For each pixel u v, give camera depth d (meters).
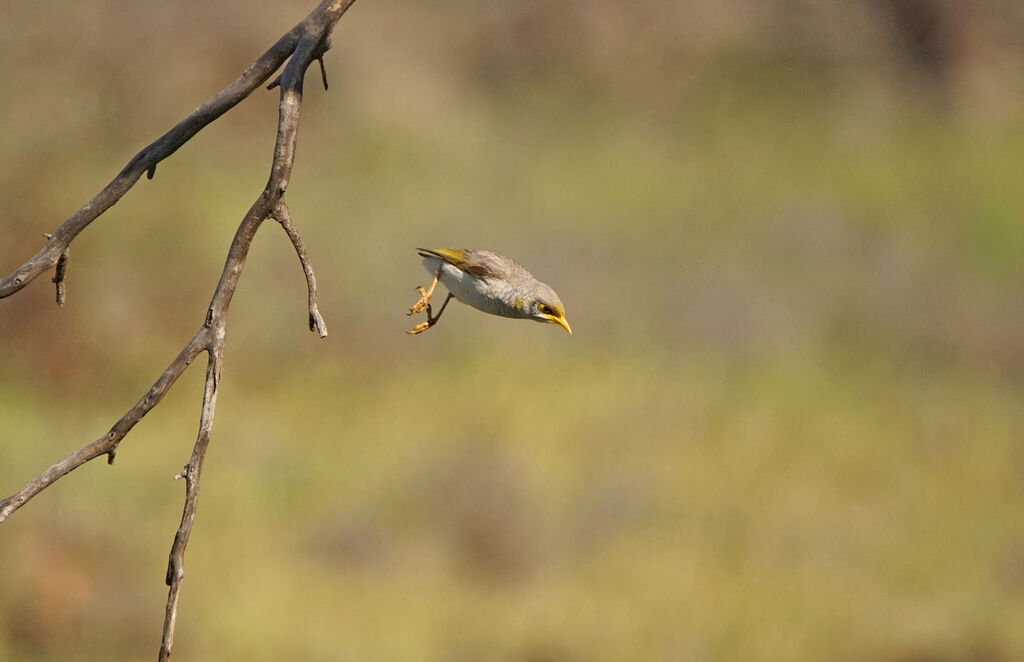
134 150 26.77
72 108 25.03
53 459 16.27
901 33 38.06
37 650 12.41
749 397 20.45
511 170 30.05
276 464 16.98
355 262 23.53
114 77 27.19
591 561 15.18
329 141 29.94
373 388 19.98
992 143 34.59
